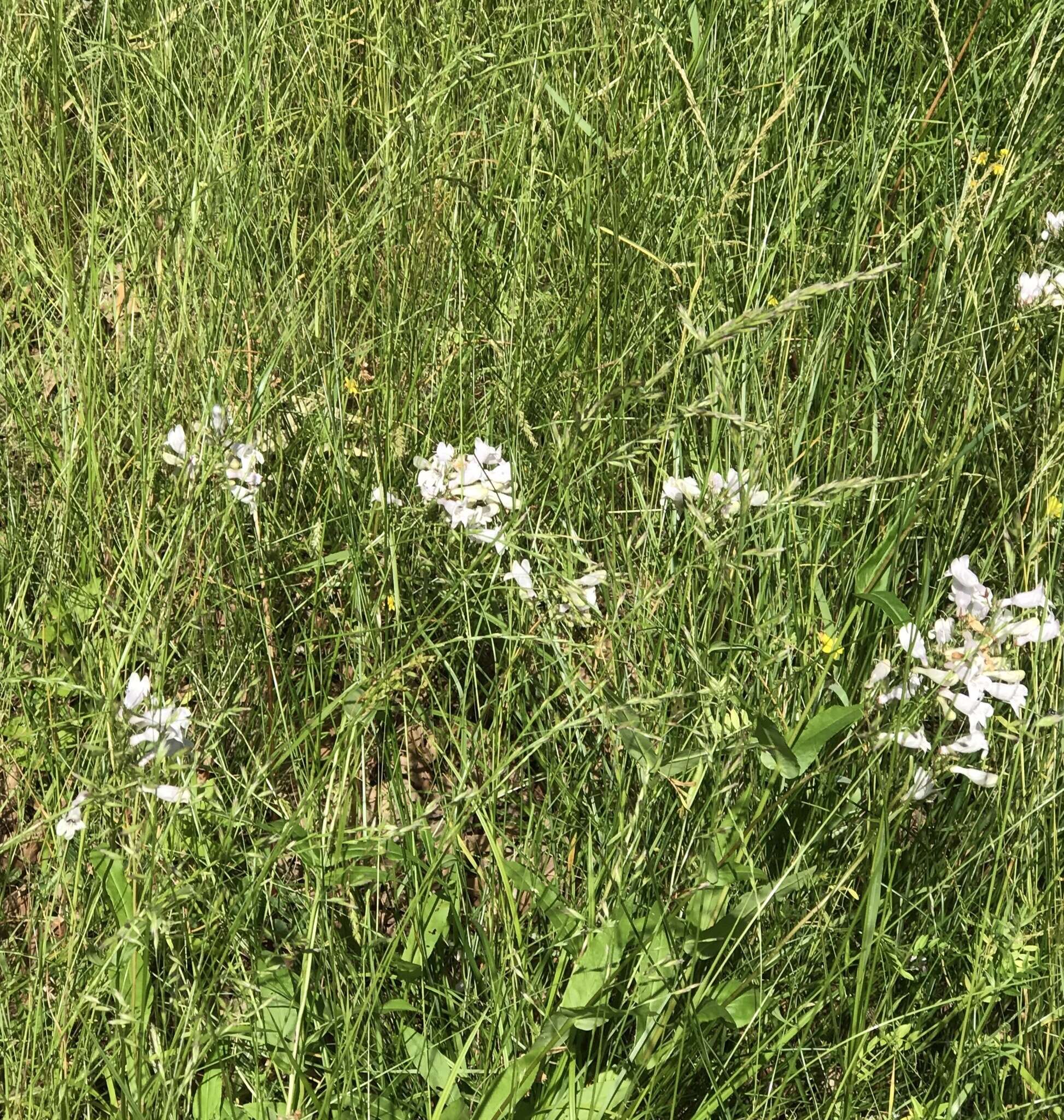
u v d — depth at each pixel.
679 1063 0.70
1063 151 1.22
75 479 0.97
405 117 1.14
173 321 1.06
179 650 0.91
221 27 1.24
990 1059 0.74
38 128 1.23
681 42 1.26
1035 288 1.08
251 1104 0.70
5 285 1.21
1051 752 0.81
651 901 0.79
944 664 0.76
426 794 0.90
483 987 0.78
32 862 0.87
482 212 1.15
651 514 0.97
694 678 0.81
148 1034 0.70
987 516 1.01
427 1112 0.72
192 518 0.91
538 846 0.82
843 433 1.03
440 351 1.08
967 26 1.35
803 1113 0.76
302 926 0.77
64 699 0.86
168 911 0.65
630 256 1.09
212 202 1.08
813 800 0.82
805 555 0.94
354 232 1.09
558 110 1.23
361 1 1.29
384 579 0.89
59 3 1.11
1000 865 0.82
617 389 0.75
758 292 1.04
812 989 0.78
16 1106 0.67
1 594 0.93
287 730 0.85
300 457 1.05
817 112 1.24
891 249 1.15
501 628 0.90
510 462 0.98
